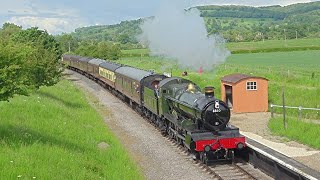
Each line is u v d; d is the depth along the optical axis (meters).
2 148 14.90
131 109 35.00
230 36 143.75
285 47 104.88
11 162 13.31
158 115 25.56
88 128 24.20
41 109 24.41
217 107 18.73
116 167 16.94
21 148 15.35
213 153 19.36
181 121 21.03
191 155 19.92
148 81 29.03
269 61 74.88
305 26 178.38
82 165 15.60
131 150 21.28
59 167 14.36
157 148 21.52
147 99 28.50
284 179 15.66
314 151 20.03
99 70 54.25
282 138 23.11
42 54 32.19
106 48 92.94
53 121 22.64
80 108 32.69
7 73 15.91
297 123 24.83
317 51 100.12
